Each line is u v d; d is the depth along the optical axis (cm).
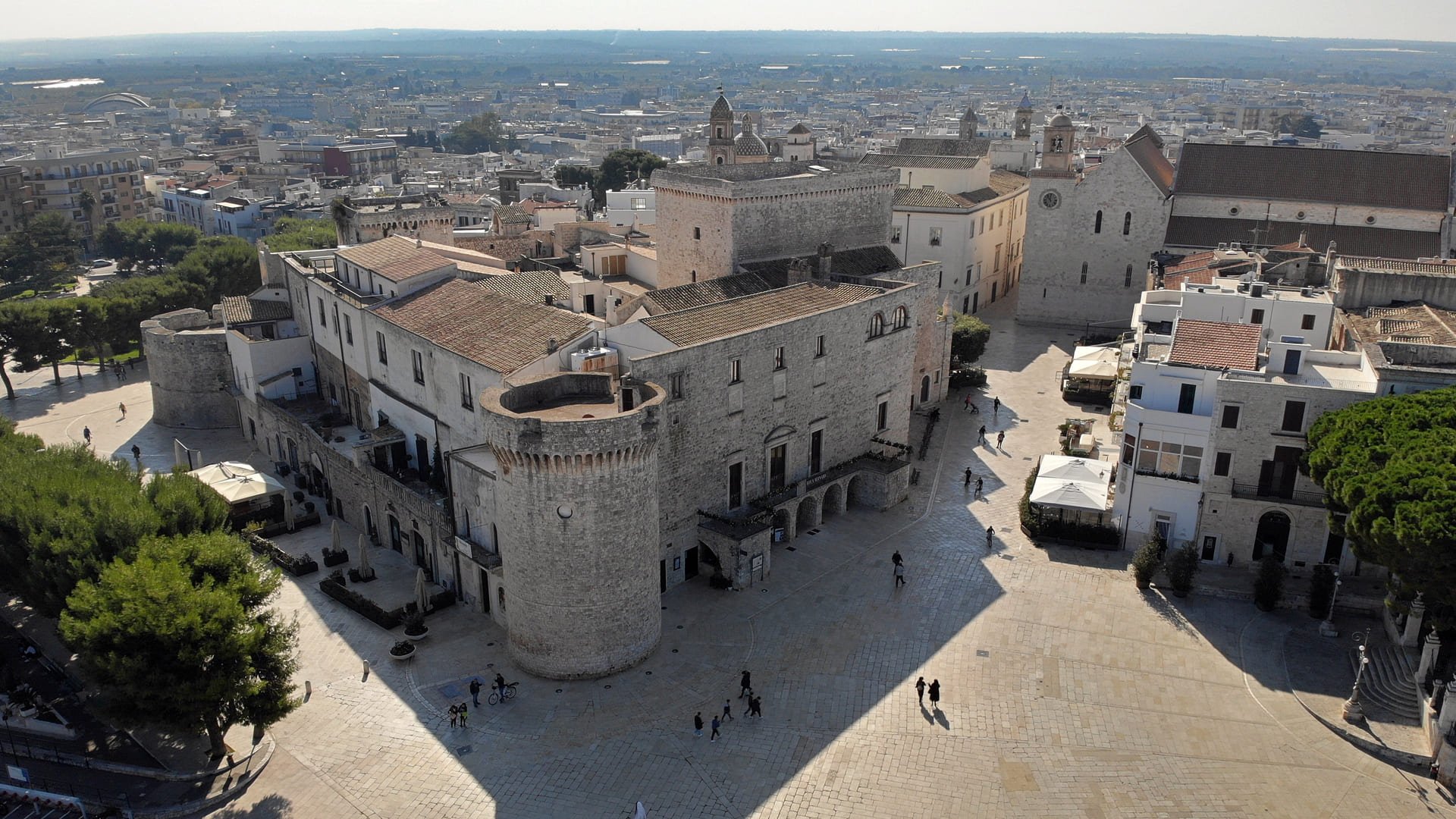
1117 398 8606
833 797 4844
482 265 9919
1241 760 5069
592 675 5766
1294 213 12444
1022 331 13550
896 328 8212
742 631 6250
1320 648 5972
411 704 5588
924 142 15912
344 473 7969
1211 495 6850
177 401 10631
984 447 9312
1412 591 5169
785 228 9200
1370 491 5078
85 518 5750
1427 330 7306
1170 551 7125
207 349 10475
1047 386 11144
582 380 6069
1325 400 6362
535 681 5784
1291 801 4791
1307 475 6525
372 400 8375
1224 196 12694
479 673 5875
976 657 5959
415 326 7500
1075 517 7612
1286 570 6769
